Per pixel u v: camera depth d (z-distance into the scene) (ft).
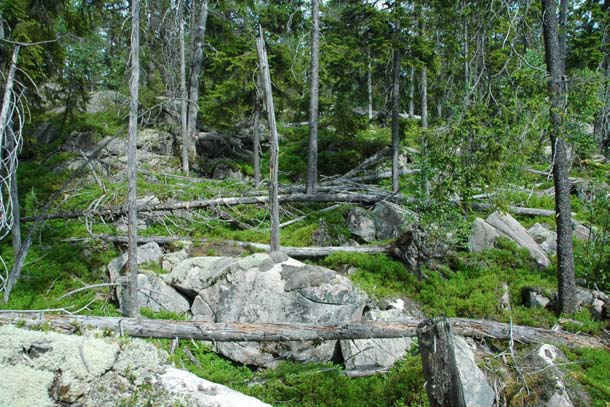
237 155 71.87
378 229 45.19
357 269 37.52
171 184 56.34
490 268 38.45
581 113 31.63
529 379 25.43
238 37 63.77
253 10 64.69
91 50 77.61
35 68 39.50
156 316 32.71
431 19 53.21
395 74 55.52
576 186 52.19
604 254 37.40
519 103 29.48
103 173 59.41
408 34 53.26
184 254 40.40
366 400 24.72
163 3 67.51
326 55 58.39
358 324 26.61
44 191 53.01
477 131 29.58
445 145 31.53
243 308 31.60
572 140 34.88
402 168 62.75
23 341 17.17
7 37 36.83
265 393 25.05
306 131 82.23
